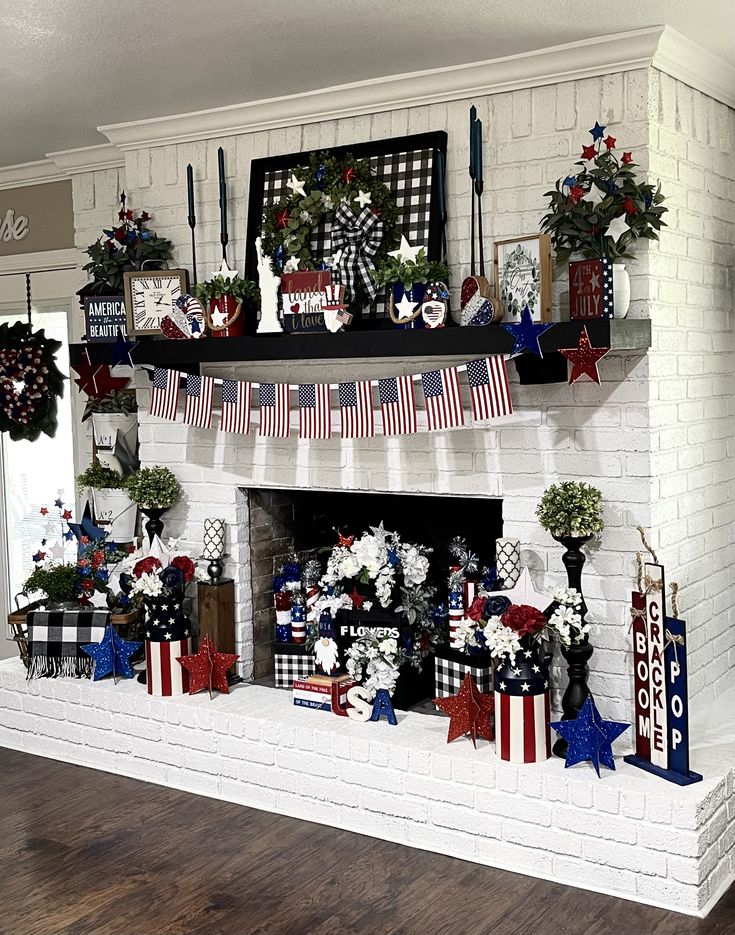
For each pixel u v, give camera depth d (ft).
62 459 17.38
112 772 13.98
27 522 17.88
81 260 16.44
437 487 12.71
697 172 12.37
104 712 13.98
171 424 14.61
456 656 12.41
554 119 11.67
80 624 14.34
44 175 16.69
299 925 10.07
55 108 13.44
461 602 12.53
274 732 12.60
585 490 11.41
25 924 10.16
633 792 10.43
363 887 10.78
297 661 13.71
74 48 11.13
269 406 13.07
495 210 12.08
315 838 11.93
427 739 11.94
